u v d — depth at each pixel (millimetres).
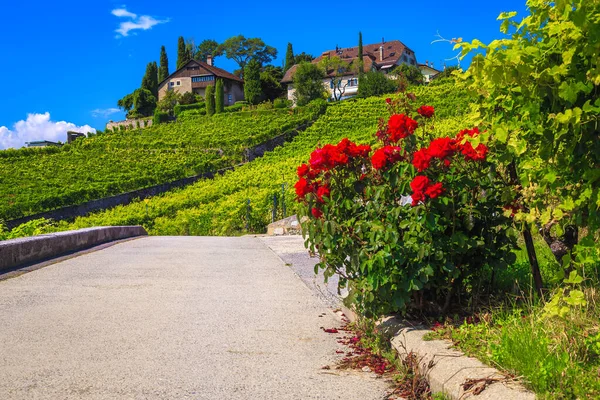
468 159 3992
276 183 33781
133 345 4160
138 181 41188
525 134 3252
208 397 3162
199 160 50844
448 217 3891
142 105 98562
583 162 2992
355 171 4281
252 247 12227
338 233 4098
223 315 5207
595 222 3020
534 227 3414
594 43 2689
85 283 6809
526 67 2957
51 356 3857
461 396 2777
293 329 4730
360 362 3811
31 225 12883
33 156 55656
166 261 9195
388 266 3881
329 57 99062
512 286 4484
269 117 71375
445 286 4066
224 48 117938
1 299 5754
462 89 3742
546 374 2615
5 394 3137
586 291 3688
